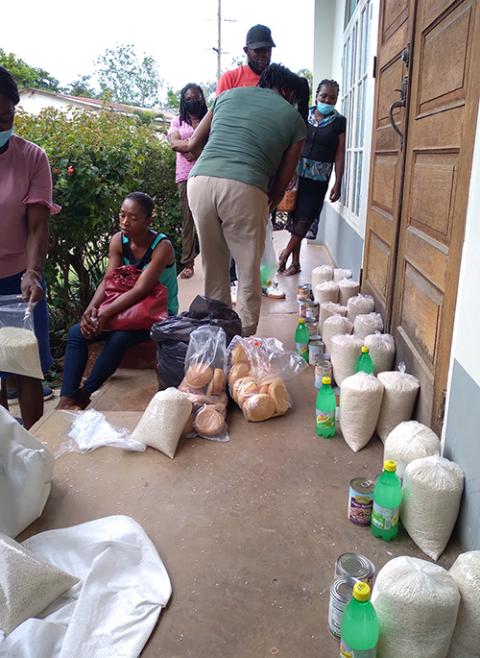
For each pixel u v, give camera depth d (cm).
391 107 265
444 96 210
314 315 376
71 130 445
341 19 634
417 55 250
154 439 229
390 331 300
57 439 242
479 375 160
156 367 299
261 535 182
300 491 205
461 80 189
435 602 126
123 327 298
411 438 195
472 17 178
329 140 502
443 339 200
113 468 221
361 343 283
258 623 149
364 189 412
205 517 191
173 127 530
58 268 480
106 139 465
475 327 164
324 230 763
